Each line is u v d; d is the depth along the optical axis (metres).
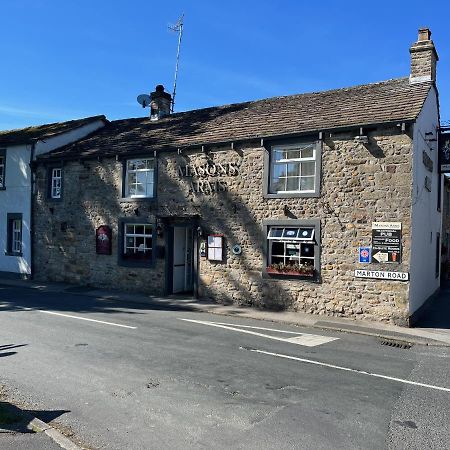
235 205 14.59
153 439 4.82
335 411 5.74
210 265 15.04
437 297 16.53
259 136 14.05
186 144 15.54
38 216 19.58
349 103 14.41
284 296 13.60
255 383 6.73
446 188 21.80
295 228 13.61
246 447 4.69
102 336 9.51
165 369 7.29
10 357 7.75
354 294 12.50
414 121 11.74
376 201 12.30
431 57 14.21
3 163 20.98
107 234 17.36
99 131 21.59
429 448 4.79
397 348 9.59
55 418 5.30
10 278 20.28
